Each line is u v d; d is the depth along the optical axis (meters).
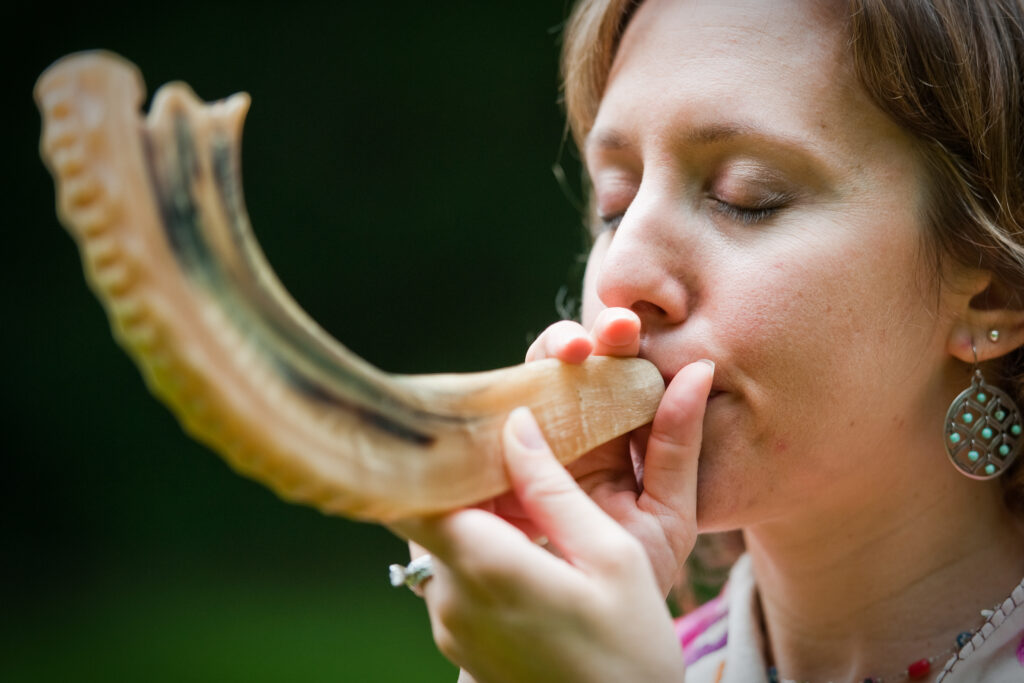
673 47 1.43
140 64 10.07
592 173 1.57
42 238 10.19
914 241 1.40
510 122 9.59
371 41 9.80
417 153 9.68
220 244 0.82
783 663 1.75
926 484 1.55
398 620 7.90
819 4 1.40
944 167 1.41
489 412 1.10
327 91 9.80
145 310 0.76
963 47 1.41
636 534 1.28
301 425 0.87
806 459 1.39
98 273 0.76
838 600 1.64
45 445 9.97
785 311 1.33
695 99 1.37
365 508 0.94
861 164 1.37
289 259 9.66
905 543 1.58
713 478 1.36
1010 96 1.47
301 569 9.34
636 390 1.29
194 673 6.99
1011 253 1.44
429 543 1.04
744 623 1.84
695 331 1.34
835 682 1.67
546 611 1.01
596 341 1.30
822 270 1.34
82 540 9.83
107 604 8.60
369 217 9.68
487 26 9.70
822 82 1.37
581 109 1.84
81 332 10.11
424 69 9.70
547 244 9.36
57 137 0.75
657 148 1.40
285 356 0.86
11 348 10.02
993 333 1.48
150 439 10.02
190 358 0.78
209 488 9.88
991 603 1.59
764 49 1.38
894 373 1.42
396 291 9.57
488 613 1.04
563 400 1.20
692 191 1.39
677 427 1.29
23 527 9.80
